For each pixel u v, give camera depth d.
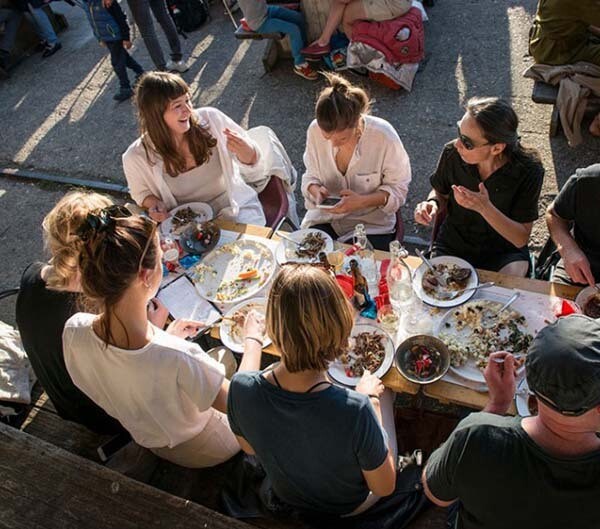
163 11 5.56
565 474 1.36
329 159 3.01
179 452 2.19
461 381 2.09
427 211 2.83
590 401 1.27
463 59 5.14
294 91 5.35
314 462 1.65
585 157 4.09
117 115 5.64
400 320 2.32
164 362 1.84
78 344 1.89
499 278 2.41
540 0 4.00
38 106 6.03
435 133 4.56
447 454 1.54
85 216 1.81
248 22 5.11
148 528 1.92
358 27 4.90
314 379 1.61
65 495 2.03
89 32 7.07
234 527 1.88
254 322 2.32
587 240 2.51
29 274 2.19
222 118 3.16
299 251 2.69
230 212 3.15
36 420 2.69
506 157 2.49
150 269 1.78
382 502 2.01
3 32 6.50
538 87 4.11
